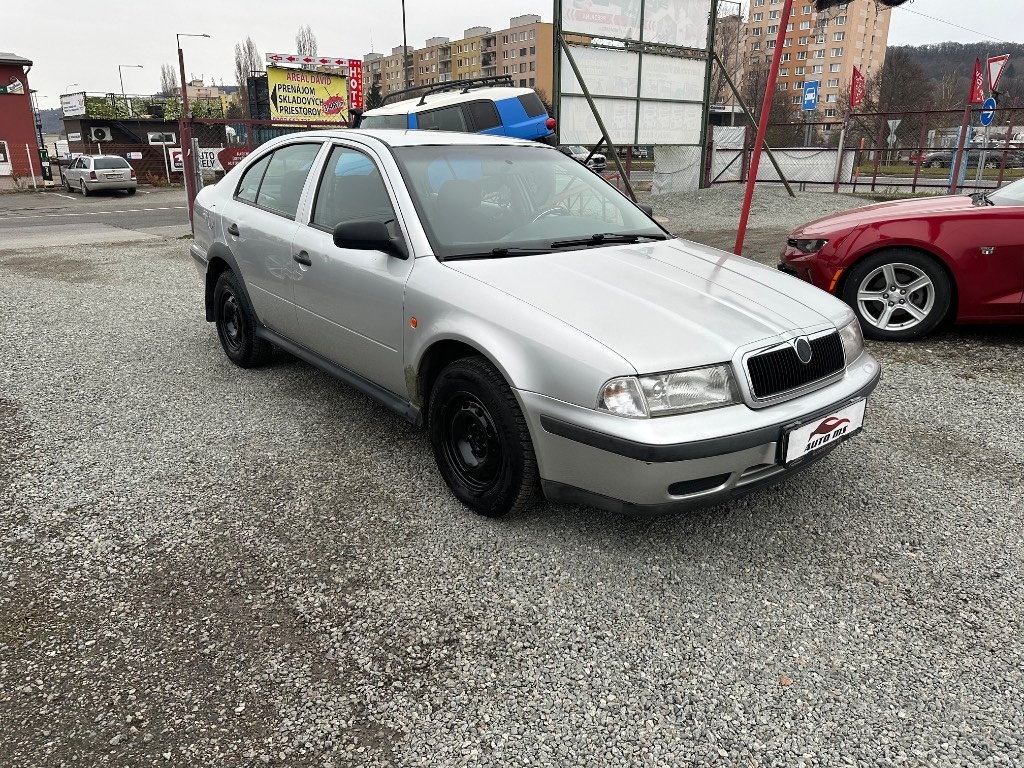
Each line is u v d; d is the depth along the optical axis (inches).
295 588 106.1
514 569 110.6
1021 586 106.6
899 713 83.7
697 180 637.3
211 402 178.4
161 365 207.5
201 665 91.1
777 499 131.1
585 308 112.0
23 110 1406.3
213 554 114.4
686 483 103.9
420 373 131.1
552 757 77.8
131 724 82.2
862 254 216.2
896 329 219.8
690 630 97.5
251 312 189.2
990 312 209.2
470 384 118.4
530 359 108.6
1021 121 765.9
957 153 606.5
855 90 800.9
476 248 131.6
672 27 547.8
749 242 407.2
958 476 139.1
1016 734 80.7
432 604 102.7
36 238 541.6
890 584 107.2
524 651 93.7
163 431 161.0
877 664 91.4
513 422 112.2
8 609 101.3
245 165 197.8
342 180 154.7
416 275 128.4
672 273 129.0
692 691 87.0
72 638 95.9
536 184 154.7
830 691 87.0
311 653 93.2
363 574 109.4
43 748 78.9
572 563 112.0
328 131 167.8
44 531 120.6
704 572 110.0
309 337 164.9
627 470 101.3
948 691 87.0
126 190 1206.3
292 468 143.3
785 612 101.1
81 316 266.5
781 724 82.3
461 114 442.6
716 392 103.3
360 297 141.1
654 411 100.0
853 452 149.4
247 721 82.7
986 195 226.2
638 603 102.9
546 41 4197.8
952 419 165.3
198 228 213.6
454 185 143.1
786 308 120.3
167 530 121.0
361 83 1109.7
